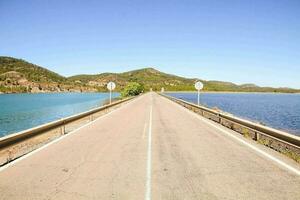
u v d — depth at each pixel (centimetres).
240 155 814
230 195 510
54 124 1105
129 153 843
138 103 3875
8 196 511
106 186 558
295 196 505
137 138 1106
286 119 3195
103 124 1572
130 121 1719
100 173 644
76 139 1088
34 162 742
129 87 7994
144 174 636
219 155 814
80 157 795
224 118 1512
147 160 759
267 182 579
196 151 869
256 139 1055
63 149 902
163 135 1179
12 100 9169
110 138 1107
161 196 506
